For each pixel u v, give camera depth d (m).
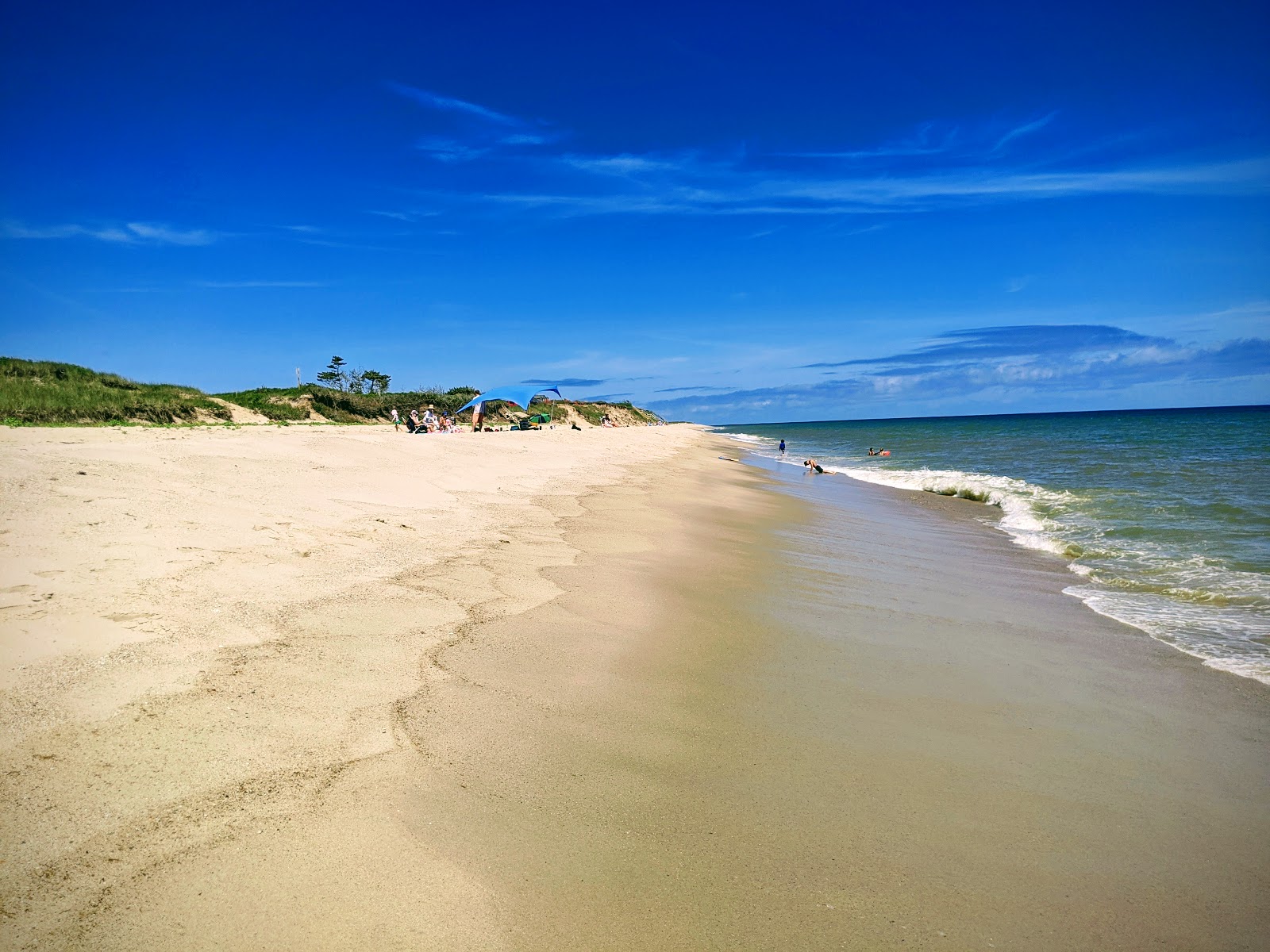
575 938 2.87
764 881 3.31
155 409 25.77
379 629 5.80
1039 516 15.57
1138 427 76.50
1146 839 3.84
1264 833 3.94
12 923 2.59
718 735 4.76
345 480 11.99
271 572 6.70
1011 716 5.39
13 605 4.93
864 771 4.41
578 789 3.95
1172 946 3.05
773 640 6.81
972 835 3.78
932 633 7.36
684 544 11.16
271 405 35.03
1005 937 3.04
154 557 6.37
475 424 35.91
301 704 4.42
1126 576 10.09
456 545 9.05
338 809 3.49
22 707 3.84
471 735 4.40
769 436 99.56
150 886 2.86
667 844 3.53
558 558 9.20
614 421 82.69
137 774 3.50
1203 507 15.66
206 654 4.82
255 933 2.71
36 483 7.98
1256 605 8.56
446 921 2.88
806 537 12.92
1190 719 5.43
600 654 5.98
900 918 3.12
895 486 23.80
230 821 3.29
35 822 3.08
